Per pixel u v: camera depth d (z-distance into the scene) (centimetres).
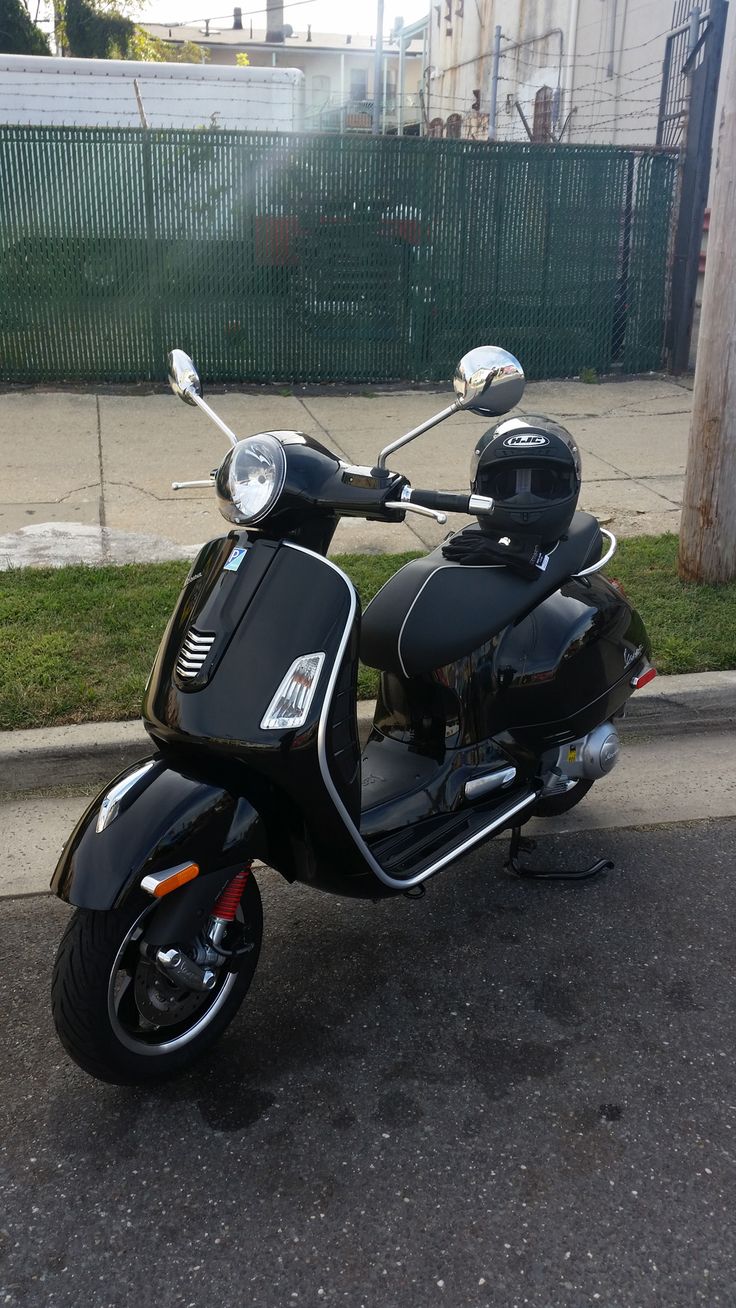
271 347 1114
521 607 342
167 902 260
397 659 329
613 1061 291
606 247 1140
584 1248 235
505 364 281
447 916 357
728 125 530
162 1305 223
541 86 1655
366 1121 271
